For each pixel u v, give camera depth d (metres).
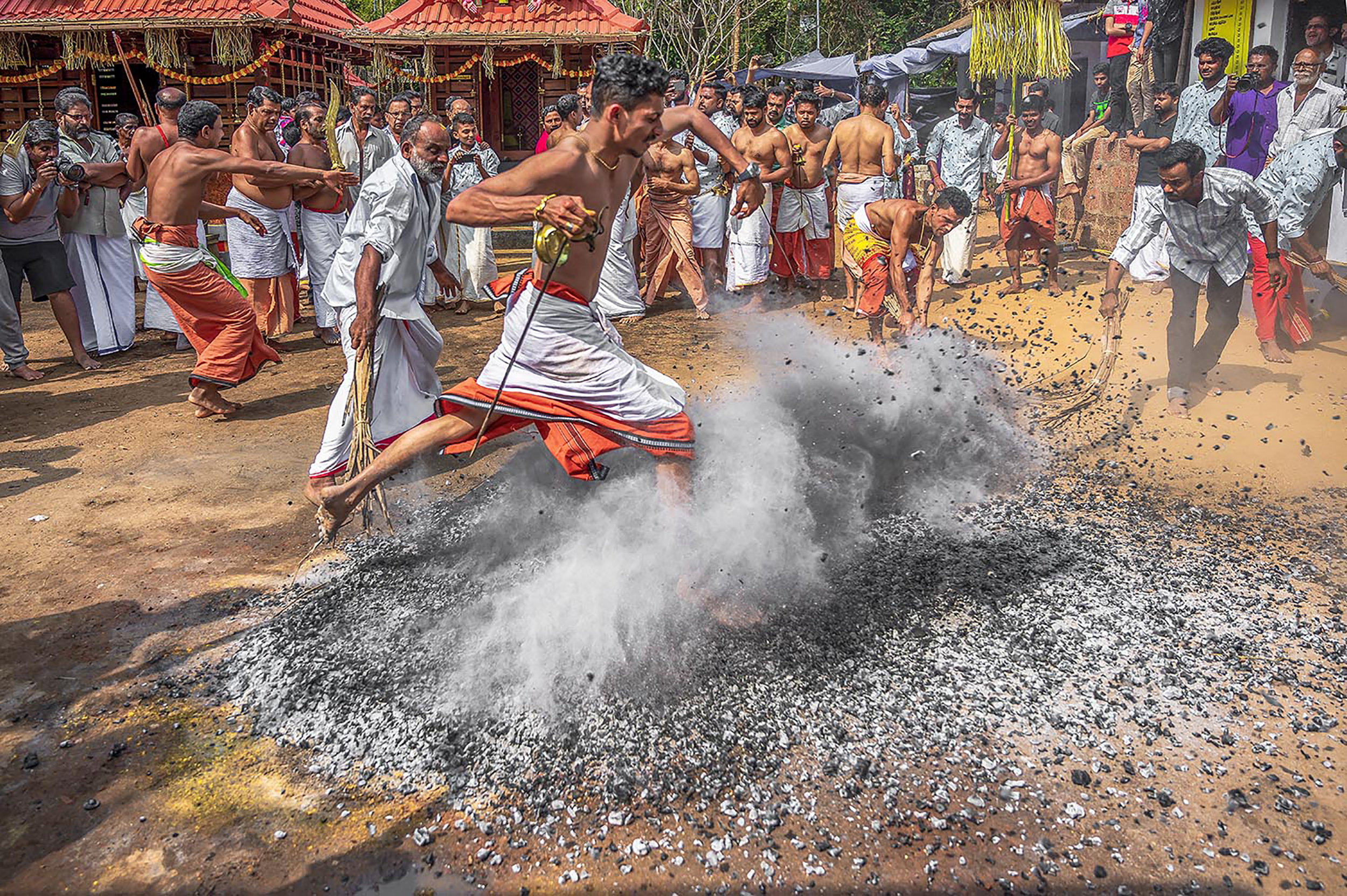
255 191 8.67
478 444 3.88
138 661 3.84
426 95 17.12
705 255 10.55
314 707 3.51
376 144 9.84
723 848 2.86
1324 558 4.39
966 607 4.03
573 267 3.74
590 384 3.82
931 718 3.36
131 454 6.24
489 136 17.50
